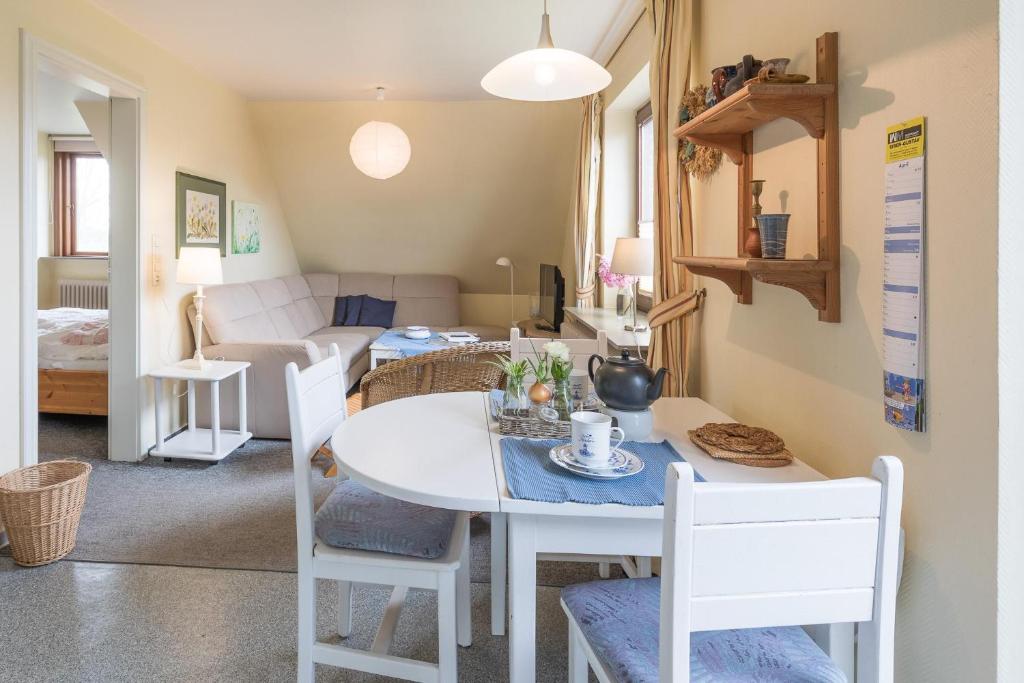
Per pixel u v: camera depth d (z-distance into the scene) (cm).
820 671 109
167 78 382
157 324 371
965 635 109
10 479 241
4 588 220
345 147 550
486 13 322
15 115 257
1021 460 101
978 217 104
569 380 174
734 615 91
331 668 181
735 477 139
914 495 121
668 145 243
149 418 365
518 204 602
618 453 149
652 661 113
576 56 175
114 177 348
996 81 99
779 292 176
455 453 152
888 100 127
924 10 116
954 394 110
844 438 145
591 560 219
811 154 158
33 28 268
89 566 237
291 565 240
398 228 624
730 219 207
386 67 416
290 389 154
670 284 245
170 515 283
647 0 256
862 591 93
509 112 524
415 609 212
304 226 621
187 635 195
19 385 262
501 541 197
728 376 212
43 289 635
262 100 509
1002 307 100
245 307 452
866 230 136
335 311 620
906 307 119
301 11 320
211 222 443
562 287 491
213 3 309
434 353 291
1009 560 102
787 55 168
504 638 197
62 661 181
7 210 254
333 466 336
